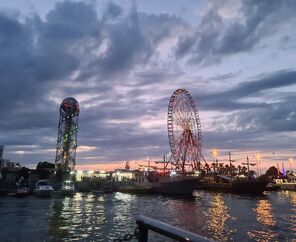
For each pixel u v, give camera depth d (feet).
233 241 116.57
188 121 417.08
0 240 107.76
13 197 305.94
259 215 192.95
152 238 99.76
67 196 333.83
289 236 125.90
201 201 304.91
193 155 415.23
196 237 11.52
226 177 558.97
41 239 110.42
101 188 463.83
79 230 129.70
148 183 428.56
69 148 440.86
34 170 513.86
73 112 446.60
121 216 179.22
